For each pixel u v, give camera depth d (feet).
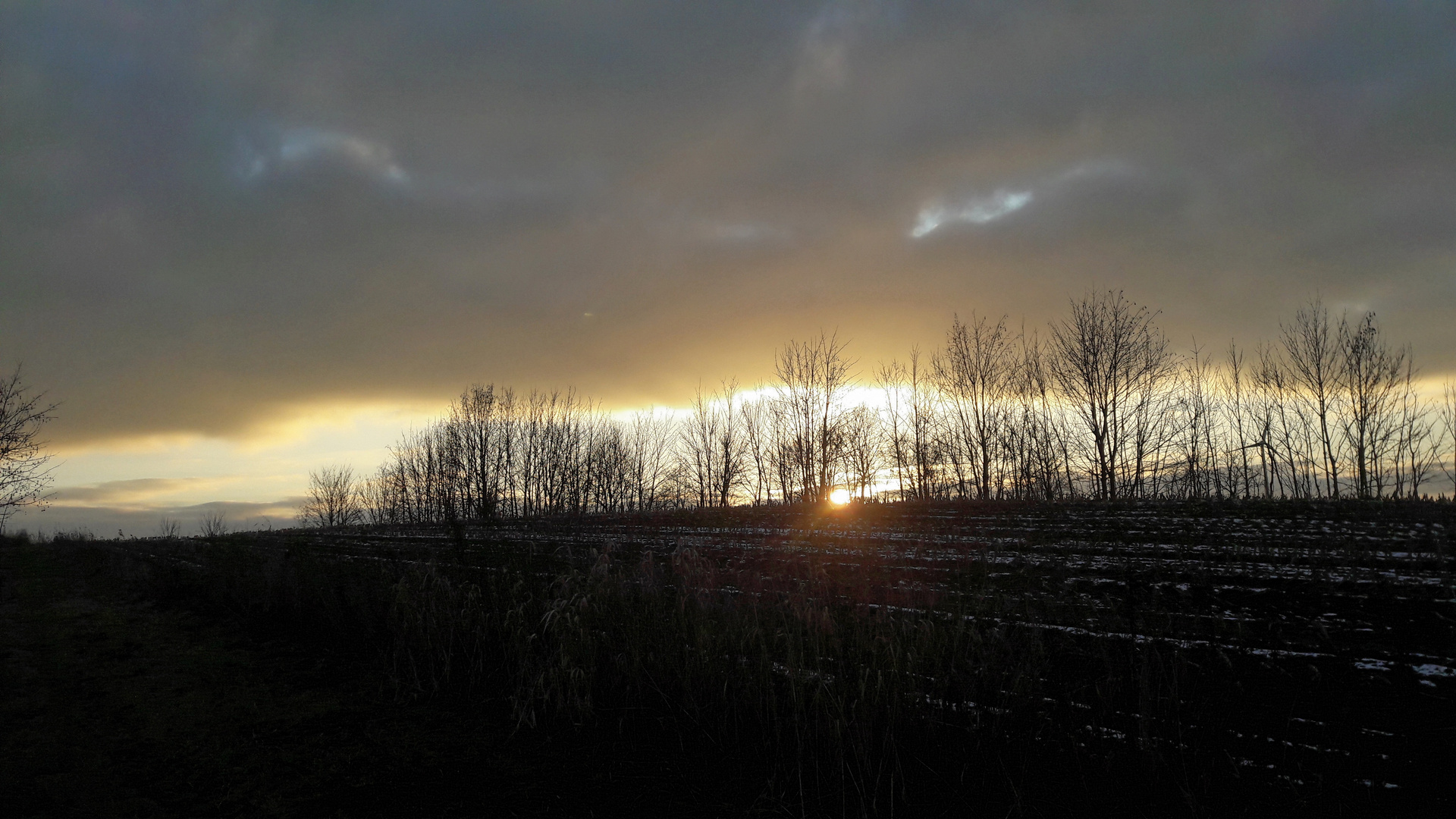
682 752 20.75
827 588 32.45
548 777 19.63
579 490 156.25
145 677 29.17
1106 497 73.67
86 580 57.57
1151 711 18.45
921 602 29.89
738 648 23.49
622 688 24.17
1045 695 20.79
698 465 147.13
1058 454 97.86
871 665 21.63
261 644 34.22
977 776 17.85
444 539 64.28
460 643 29.50
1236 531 41.57
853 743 18.99
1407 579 28.48
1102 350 95.40
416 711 24.88
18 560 75.00
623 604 25.88
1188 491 84.89
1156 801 15.98
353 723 23.77
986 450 105.19
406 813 17.79
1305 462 85.92
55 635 36.99
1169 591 29.91
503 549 39.47
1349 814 14.64
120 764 20.77
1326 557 33.12
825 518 68.85
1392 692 19.48
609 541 60.03
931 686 21.22
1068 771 17.56
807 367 121.29
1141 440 92.94
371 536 86.99
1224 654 21.95
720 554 49.88
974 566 38.01
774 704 20.42
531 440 163.53
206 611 42.11
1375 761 16.38
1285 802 15.28
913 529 55.52
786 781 18.71
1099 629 25.43
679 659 23.63
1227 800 15.56
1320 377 87.04
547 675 24.22
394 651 29.96
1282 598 27.73
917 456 113.80
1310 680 20.56
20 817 17.40
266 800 18.52
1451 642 22.12
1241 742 17.71
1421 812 14.40
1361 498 53.67
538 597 28.22
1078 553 39.47
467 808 18.03
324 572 38.52
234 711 25.07
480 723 23.63
